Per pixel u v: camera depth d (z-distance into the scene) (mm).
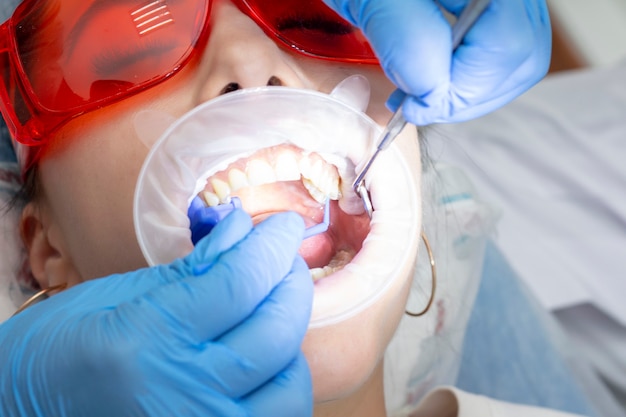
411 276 1137
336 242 1170
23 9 1146
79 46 1094
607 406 2131
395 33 899
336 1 1032
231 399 864
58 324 901
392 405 1871
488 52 945
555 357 2045
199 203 1033
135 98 1101
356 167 1038
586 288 2340
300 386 908
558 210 2451
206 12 1051
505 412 1572
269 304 898
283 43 1076
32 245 1386
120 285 944
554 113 2607
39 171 1236
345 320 991
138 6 1070
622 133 2541
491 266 2162
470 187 2055
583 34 2941
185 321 852
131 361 833
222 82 1009
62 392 859
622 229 2395
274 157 1073
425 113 929
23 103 1149
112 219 1138
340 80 1119
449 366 1942
